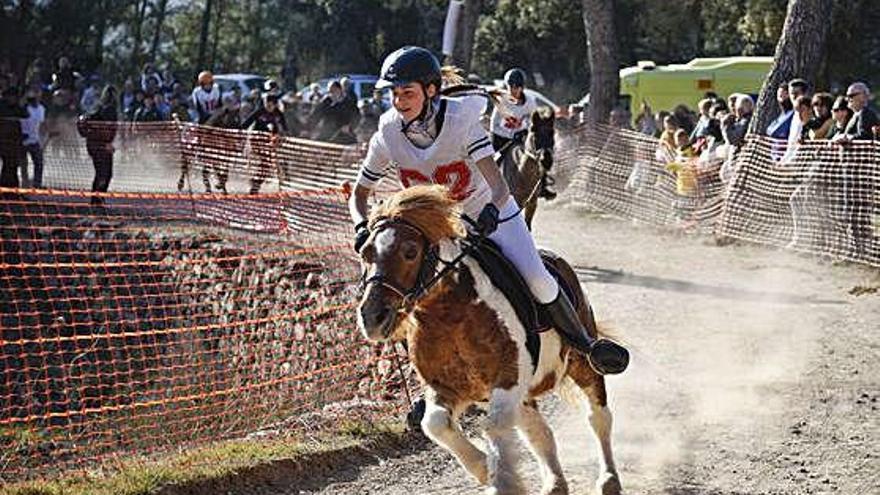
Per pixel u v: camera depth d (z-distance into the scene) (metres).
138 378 13.88
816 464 8.44
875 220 16.45
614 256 17.97
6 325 17.67
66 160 26.58
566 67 52.47
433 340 6.47
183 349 15.23
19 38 41.81
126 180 24.59
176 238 18.44
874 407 9.88
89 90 30.94
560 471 6.99
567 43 51.16
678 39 48.56
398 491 8.06
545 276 6.75
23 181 23.23
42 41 42.44
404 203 6.27
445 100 6.72
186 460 8.30
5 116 22.30
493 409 6.33
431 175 6.84
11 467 9.57
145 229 18.95
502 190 6.69
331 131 23.78
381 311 6.10
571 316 6.95
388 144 6.86
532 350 6.56
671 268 16.81
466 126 6.68
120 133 24.72
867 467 8.34
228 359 14.77
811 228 17.47
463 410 6.77
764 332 12.62
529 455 8.73
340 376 11.56
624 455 8.75
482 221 6.53
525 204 14.05
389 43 58.44
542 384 6.96
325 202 17.22
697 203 20.47
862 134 16.67
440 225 6.28
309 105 30.27
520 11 50.66
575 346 6.97
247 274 16.77
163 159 24.08
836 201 16.95
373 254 6.21
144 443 10.09
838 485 7.98
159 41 56.88
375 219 6.35
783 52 20.30
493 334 6.42
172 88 30.62
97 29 45.31
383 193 14.10
